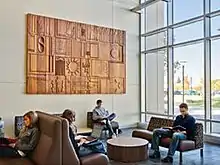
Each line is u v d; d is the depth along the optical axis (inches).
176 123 218.2
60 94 312.0
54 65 307.6
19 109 285.1
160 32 361.4
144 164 189.5
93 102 339.0
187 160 201.2
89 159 140.0
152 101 375.6
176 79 336.8
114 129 307.6
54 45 307.9
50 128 131.5
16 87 283.9
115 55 362.3
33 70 293.4
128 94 375.9
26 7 291.1
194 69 308.8
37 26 296.7
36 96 296.0
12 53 281.6
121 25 371.6
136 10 381.4
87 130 303.7
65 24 316.8
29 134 142.7
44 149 131.3
